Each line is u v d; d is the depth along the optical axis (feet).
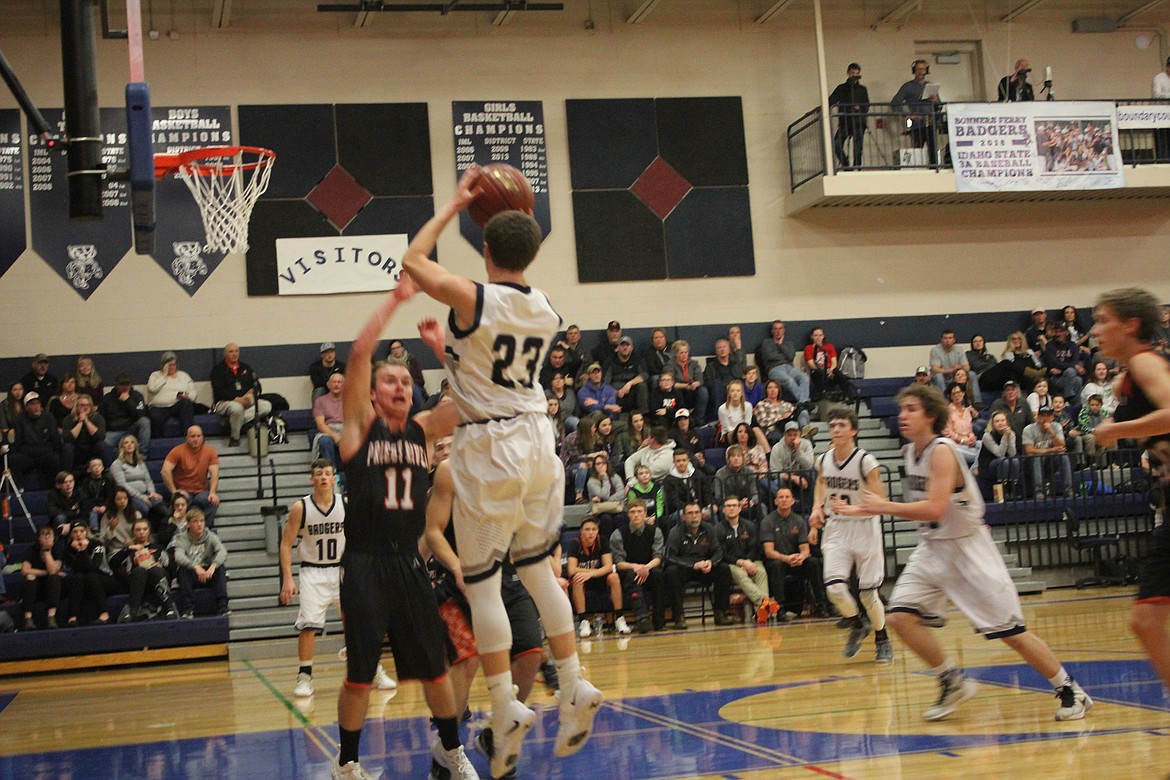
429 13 53.88
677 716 20.13
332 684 29.53
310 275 51.52
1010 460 46.37
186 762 18.37
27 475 44.45
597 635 38.63
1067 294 58.44
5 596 39.99
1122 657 24.85
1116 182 55.31
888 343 56.49
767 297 55.72
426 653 14.60
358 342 13.92
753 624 39.40
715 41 56.54
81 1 19.03
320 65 52.60
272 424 47.47
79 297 49.65
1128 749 15.01
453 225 52.80
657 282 54.80
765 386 52.39
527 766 16.12
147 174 19.02
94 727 23.89
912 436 18.88
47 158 49.70
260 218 51.31
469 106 53.72
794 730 17.88
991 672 23.53
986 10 59.41
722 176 55.88
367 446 14.57
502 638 12.66
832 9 58.03
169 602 38.73
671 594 39.52
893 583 44.83
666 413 48.19
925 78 56.13
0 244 49.26
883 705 20.03
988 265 57.93
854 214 56.95
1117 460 47.16
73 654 37.47
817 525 28.27
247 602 40.47
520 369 12.44
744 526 40.65
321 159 52.06
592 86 55.11
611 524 40.47
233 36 51.78
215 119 51.24
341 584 14.64
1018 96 56.03
